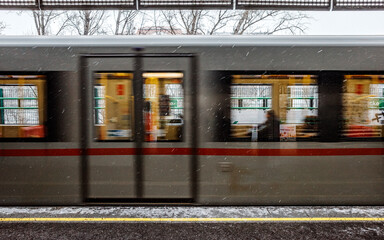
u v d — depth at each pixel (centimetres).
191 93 369
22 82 365
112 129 371
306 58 367
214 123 370
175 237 305
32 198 376
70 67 367
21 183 374
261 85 368
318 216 350
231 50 368
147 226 329
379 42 367
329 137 368
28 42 365
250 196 375
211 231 317
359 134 369
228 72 367
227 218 347
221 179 372
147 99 371
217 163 372
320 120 368
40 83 366
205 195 375
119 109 371
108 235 309
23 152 370
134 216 353
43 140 369
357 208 372
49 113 367
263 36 373
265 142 370
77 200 376
